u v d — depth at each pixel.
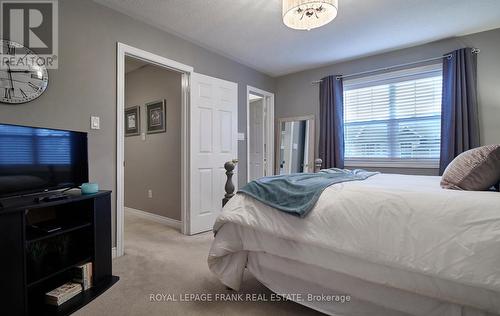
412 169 3.36
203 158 3.24
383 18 2.62
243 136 3.92
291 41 3.17
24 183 1.61
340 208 1.30
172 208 3.60
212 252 1.68
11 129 1.55
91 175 2.25
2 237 1.33
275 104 4.63
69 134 1.90
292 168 4.39
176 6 2.41
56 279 1.78
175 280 1.95
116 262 2.29
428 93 3.28
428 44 3.22
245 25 2.78
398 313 1.21
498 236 0.95
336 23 2.72
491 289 0.91
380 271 1.17
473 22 2.70
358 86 3.79
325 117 3.92
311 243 1.33
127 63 3.81
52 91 2.01
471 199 1.08
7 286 1.34
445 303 1.08
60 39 2.06
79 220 1.86
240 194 1.73
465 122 2.87
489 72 2.85
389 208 1.19
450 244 1.01
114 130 2.41
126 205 4.32
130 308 1.59
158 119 3.77
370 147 3.70
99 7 2.32
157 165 3.81
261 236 1.58
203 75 3.26
